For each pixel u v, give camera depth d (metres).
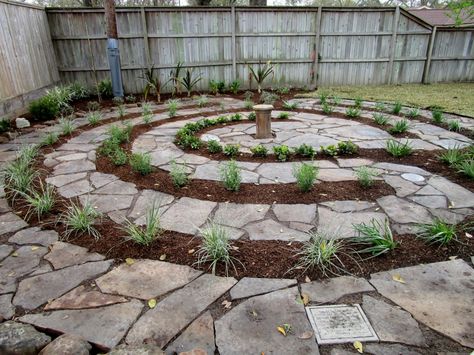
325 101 7.36
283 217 2.77
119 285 2.03
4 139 5.05
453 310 1.79
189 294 1.94
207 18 8.41
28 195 3.18
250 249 2.34
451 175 3.57
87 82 8.45
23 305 1.88
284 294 1.92
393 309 1.80
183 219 2.77
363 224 2.58
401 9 8.91
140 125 5.81
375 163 3.95
